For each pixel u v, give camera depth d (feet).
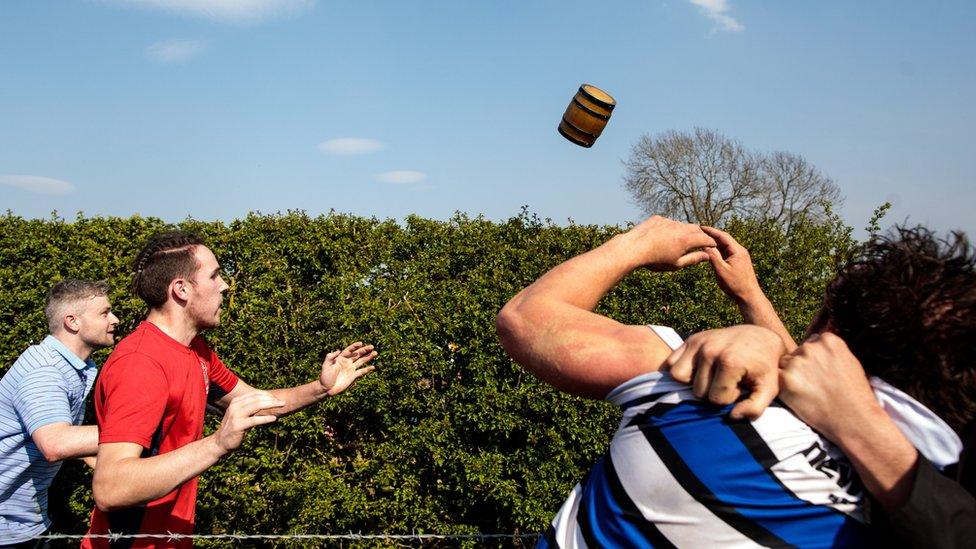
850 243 19.25
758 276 19.53
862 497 2.87
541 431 16.84
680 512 2.97
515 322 3.51
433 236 18.79
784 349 2.96
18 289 17.13
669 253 3.75
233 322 17.37
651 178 95.50
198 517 16.96
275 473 17.21
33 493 11.45
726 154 91.97
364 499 17.20
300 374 17.52
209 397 10.57
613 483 3.22
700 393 2.86
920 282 2.92
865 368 3.03
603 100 8.18
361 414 17.62
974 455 2.83
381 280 18.37
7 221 17.54
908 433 2.85
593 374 3.24
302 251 18.04
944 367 2.87
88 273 17.43
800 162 88.99
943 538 2.58
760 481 2.85
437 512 17.53
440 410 17.35
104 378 8.29
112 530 8.66
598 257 3.66
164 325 9.00
